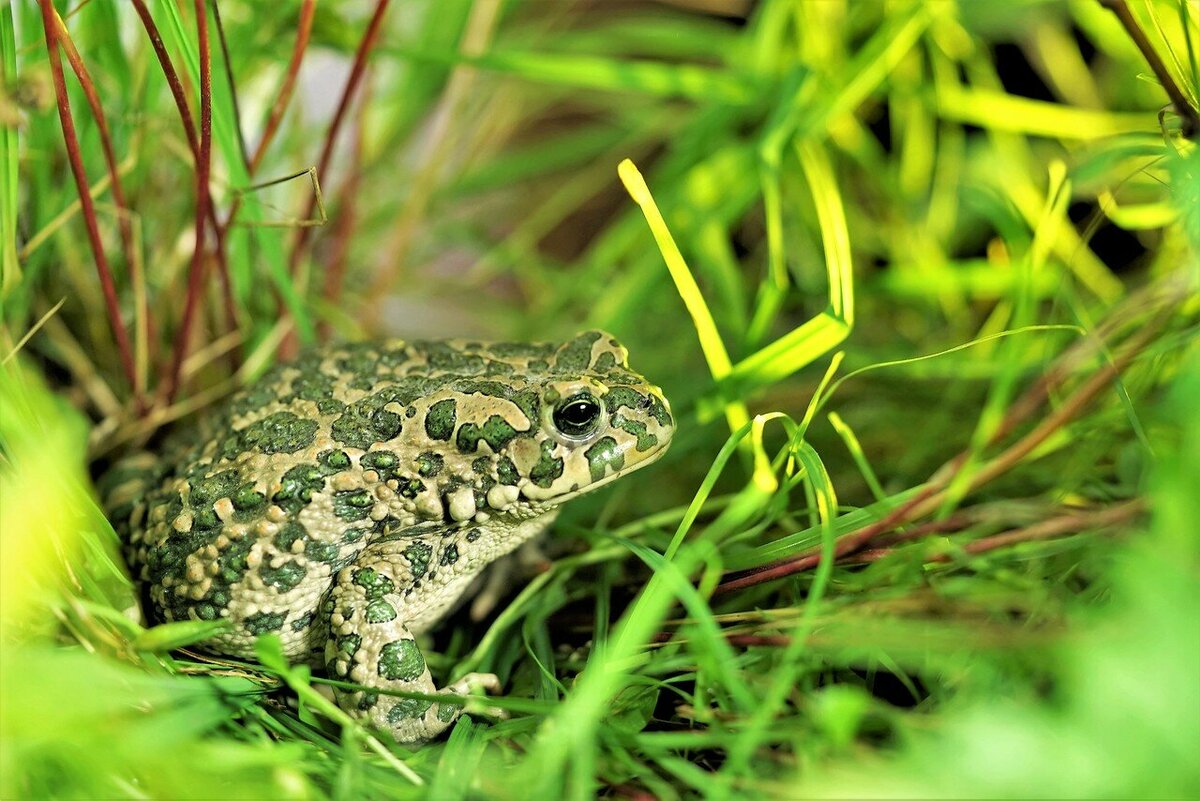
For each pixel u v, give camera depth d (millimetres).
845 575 425
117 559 426
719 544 436
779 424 473
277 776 400
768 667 415
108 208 442
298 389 436
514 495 425
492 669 434
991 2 479
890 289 481
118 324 446
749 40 491
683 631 418
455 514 425
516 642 436
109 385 471
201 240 441
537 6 508
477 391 428
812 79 468
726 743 403
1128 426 434
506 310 514
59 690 393
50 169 447
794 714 411
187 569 422
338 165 491
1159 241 478
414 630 434
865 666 419
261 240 445
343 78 506
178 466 435
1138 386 434
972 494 445
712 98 477
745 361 434
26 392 426
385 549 426
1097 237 490
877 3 485
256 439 428
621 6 519
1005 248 489
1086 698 381
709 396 438
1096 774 378
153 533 427
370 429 427
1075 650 388
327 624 425
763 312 453
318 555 423
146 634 411
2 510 398
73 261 456
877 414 470
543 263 519
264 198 474
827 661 416
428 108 494
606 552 436
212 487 425
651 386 429
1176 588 385
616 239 489
